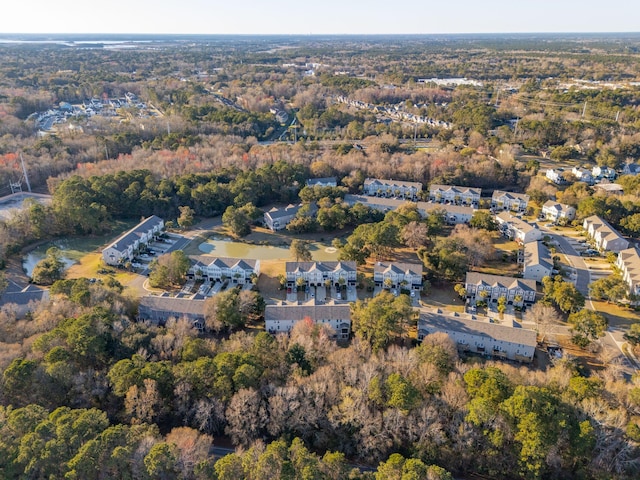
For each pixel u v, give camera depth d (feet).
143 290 576.61
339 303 521.24
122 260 631.15
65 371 367.25
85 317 420.77
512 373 392.27
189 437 323.16
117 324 431.43
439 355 407.44
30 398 357.82
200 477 293.02
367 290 583.58
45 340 397.39
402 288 581.12
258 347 409.69
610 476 315.17
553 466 328.29
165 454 291.99
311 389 363.15
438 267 598.75
